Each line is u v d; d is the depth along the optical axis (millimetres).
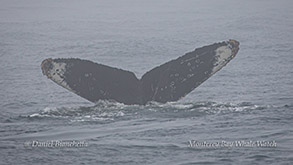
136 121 33875
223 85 57344
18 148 27281
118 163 24422
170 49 96438
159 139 29391
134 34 121062
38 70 71812
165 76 37094
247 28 128625
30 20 161875
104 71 36969
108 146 27609
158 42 105375
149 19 164875
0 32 127125
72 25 146875
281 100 47750
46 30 132500
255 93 52250
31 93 55000
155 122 33625
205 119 34312
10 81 63094
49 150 26812
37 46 101188
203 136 29938
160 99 37031
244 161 24516
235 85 57250
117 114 35438
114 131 31719
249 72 66375
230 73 65562
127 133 31078
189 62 37062
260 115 35531
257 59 78000
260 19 148375
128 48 96938
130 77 37188
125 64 80375
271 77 62562
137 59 85188
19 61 81750
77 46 100625
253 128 31953
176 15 177625
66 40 110500
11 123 34938
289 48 90562
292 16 157500
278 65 72125
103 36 117250
